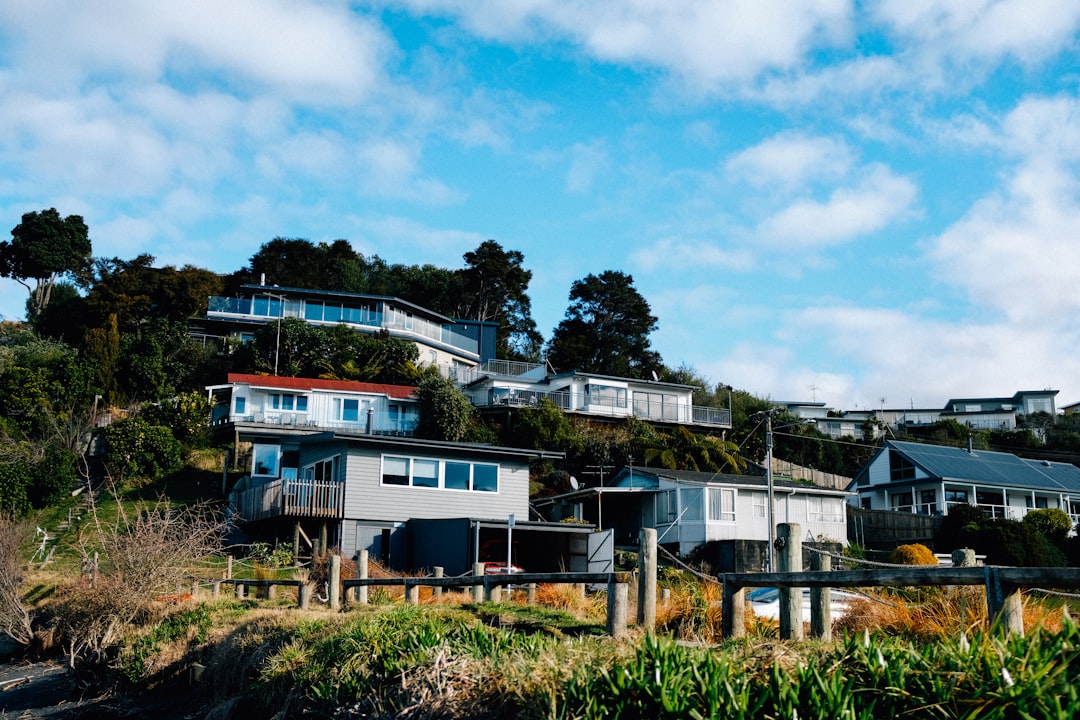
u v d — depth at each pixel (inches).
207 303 2453.2
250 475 1533.0
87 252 2945.4
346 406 1900.8
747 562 1376.7
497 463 1295.5
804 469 2304.4
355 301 2404.0
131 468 1594.5
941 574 200.8
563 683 205.0
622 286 3260.3
